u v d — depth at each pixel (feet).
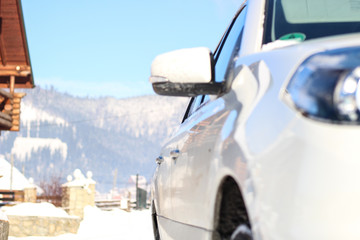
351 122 5.50
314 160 5.47
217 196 7.76
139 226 61.57
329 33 8.73
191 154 9.42
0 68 81.76
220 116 8.29
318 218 5.29
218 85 8.78
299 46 7.07
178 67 8.64
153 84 8.87
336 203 5.24
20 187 203.62
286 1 9.36
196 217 8.79
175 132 13.71
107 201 141.90
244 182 6.33
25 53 82.28
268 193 5.81
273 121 6.25
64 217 54.85
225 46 11.07
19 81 83.97
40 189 218.59
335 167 5.34
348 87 5.69
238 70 8.35
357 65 5.80
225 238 7.75
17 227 53.57
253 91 7.35
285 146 5.83
